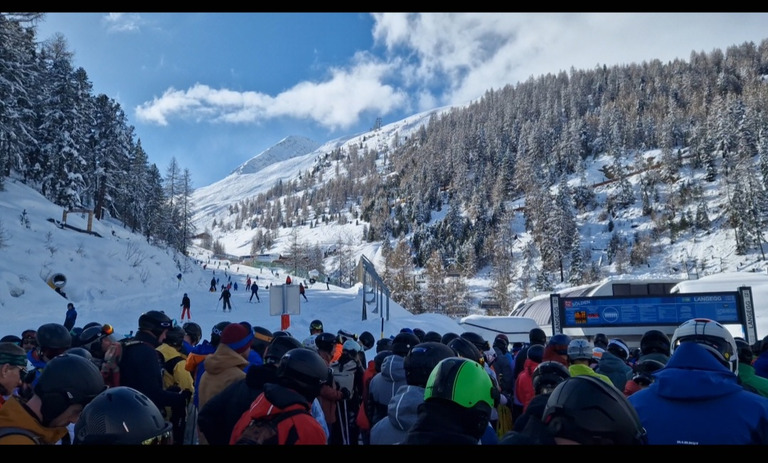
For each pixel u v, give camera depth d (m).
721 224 119.94
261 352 4.94
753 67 199.75
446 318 25.91
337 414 4.77
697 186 132.88
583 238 136.62
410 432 2.04
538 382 3.48
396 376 4.10
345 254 156.88
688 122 165.12
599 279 109.69
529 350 5.14
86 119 54.62
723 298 24.17
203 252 121.88
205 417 3.16
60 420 2.08
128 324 23.94
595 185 158.25
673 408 2.25
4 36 35.81
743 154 125.44
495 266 121.25
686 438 2.15
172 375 4.76
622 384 4.76
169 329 4.76
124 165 61.91
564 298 26.03
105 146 56.25
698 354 2.37
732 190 118.31
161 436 2.01
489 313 96.81
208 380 3.61
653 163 155.25
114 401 1.92
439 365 2.14
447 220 150.12
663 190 142.38
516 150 194.62
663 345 4.55
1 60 37.56
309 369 2.56
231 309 32.34
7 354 2.81
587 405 1.70
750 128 135.75
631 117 179.88
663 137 154.50
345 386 4.93
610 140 174.50
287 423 2.40
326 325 22.42
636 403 2.41
